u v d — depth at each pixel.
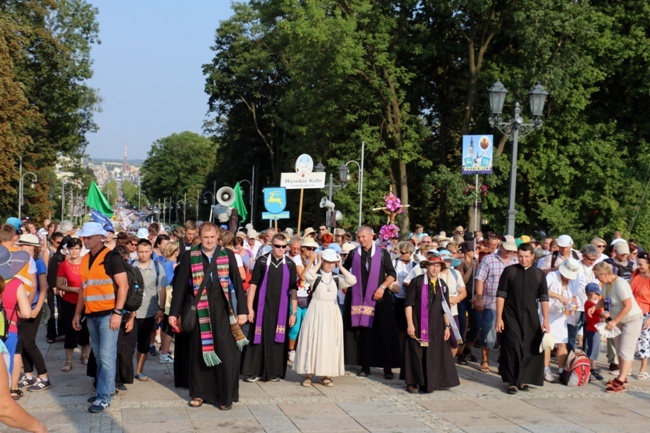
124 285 8.84
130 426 8.14
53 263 11.62
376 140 33.19
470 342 12.65
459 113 35.94
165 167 131.38
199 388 9.09
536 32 28.98
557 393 10.34
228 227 23.28
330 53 31.55
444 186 31.55
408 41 32.84
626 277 13.34
